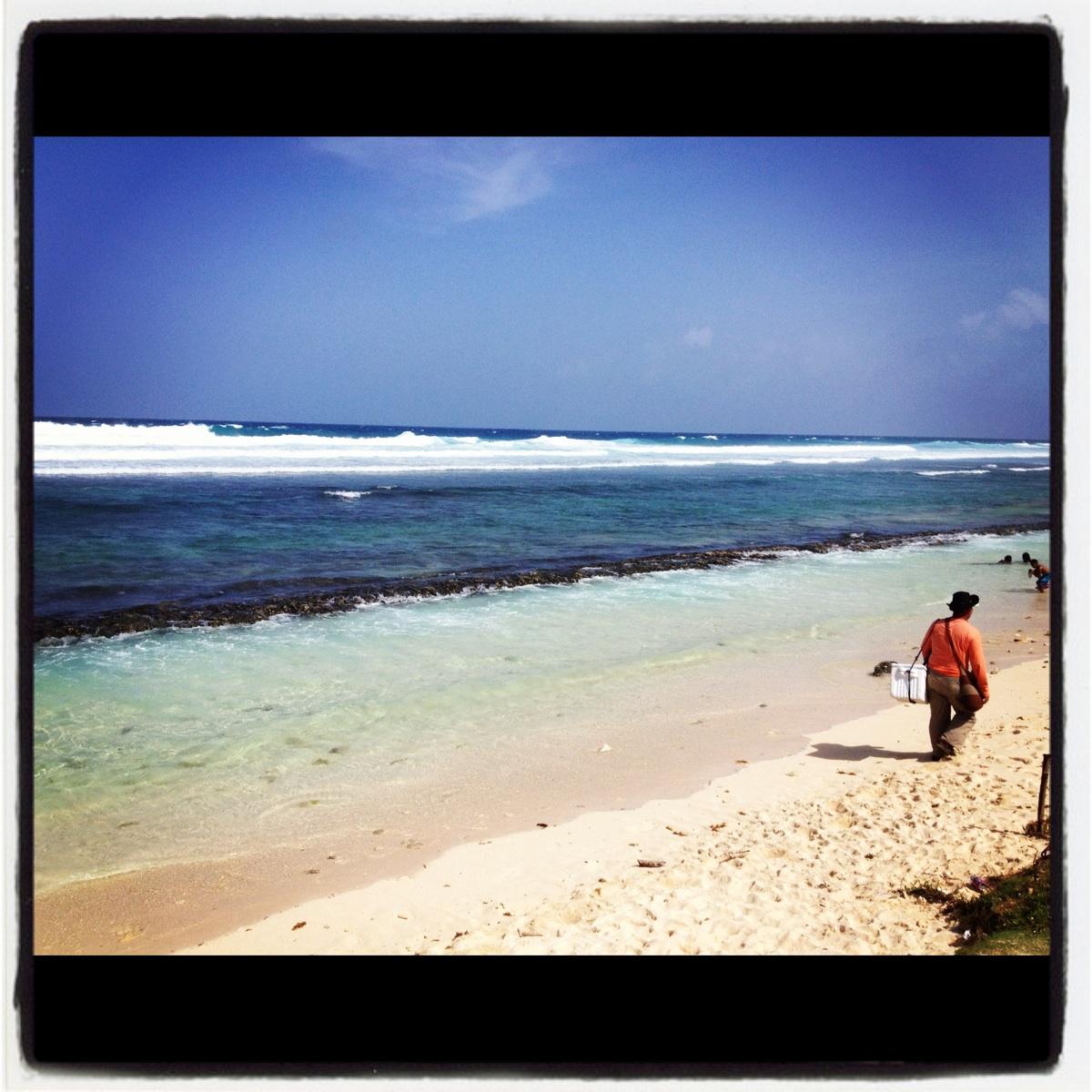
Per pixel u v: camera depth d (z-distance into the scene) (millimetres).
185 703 8453
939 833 5332
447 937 4414
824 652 10992
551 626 12141
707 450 60562
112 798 6293
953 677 6879
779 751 7426
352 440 43375
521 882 5031
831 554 19422
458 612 12836
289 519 20469
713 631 12055
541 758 7227
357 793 6461
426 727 7949
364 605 13055
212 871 5242
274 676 9422
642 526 22531
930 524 25359
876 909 4465
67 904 4844
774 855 5211
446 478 31375
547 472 36156
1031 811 5570
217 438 38656
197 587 13508
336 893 4957
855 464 52062
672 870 5082
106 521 18719
